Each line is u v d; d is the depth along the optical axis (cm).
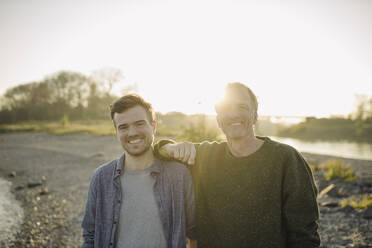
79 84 5666
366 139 3531
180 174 171
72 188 784
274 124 4769
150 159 174
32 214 571
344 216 485
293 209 145
